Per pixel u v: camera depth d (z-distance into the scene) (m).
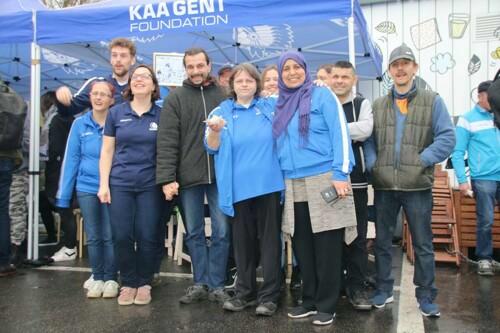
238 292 3.81
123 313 3.74
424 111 3.55
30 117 5.54
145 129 3.88
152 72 3.95
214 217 3.94
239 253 3.78
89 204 4.23
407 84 3.60
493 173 5.07
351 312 3.71
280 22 4.75
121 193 3.85
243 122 3.64
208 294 4.04
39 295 4.28
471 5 6.98
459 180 5.23
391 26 7.33
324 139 3.44
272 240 3.65
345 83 3.78
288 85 3.54
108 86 4.27
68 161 4.34
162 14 5.04
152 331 3.36
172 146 3.78
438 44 7.12
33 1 5.83
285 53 3.55
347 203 3.40
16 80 9.32
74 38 5.28
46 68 9.02
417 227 3.59
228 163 3.59
